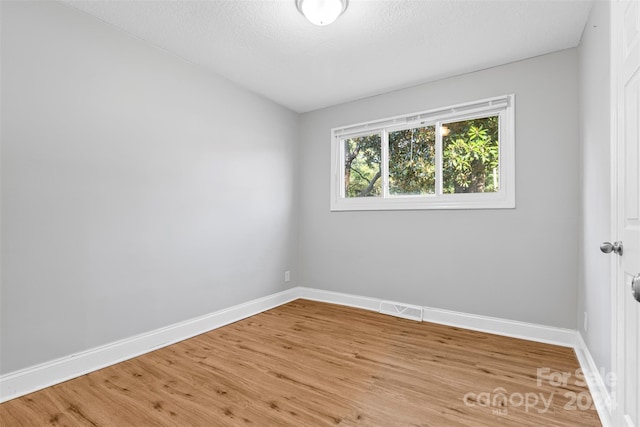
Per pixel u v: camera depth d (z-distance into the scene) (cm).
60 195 186
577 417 150
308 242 379
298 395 170
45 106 180
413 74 282
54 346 183
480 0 184
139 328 224
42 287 179
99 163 204
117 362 209
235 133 302
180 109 254
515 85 256
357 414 153
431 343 241
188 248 258
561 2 185
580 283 225
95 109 202
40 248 178
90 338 199
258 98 329
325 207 366
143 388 177
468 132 284
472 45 233
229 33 220
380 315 312
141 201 227
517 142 255
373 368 200
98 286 203
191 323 258
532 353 222
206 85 274
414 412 154
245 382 183
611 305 137
